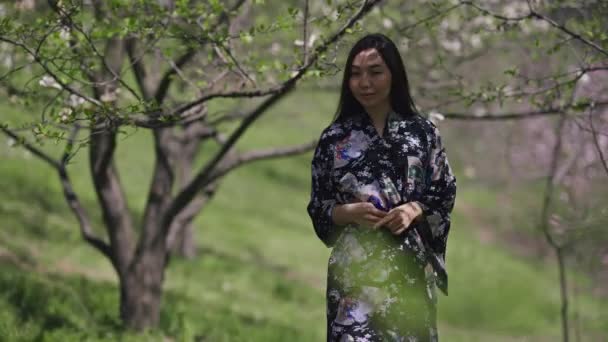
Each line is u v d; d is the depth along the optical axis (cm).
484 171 2700
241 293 1563
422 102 864
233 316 1155
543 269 2756
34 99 688
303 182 3247
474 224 3142
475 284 2095
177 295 1267
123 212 894
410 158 439
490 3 973
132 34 583
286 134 3656
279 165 3316
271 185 3070
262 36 745
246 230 2331
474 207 3331
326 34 621
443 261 448
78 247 1480
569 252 1038
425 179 443
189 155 1588
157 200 898
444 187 446
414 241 438
